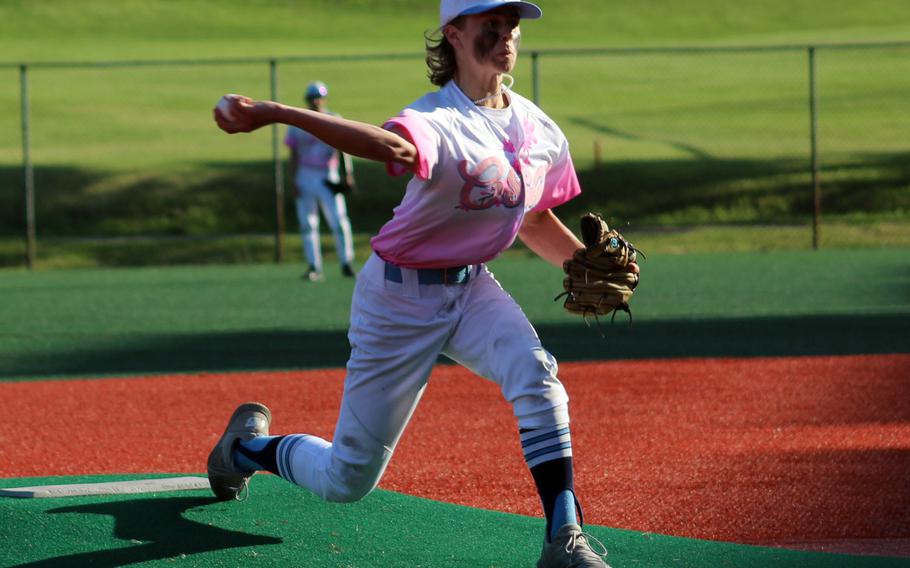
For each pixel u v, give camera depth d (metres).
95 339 39.06
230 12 172.88
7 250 67.81
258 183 80.56
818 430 25.06
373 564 15.70
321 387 30.78
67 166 86.12
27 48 146.88
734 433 24.92
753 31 160.00
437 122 14.22
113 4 175.00
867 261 58.06
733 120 105.62
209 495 18.69
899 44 62.66
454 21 14.65
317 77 130.00
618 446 23.94
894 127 100.12
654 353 35.31
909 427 25.19
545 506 14.64
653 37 157.25
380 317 14.91
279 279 55.66
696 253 63.62
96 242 69.69
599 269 15.13
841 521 18.56
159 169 84.50
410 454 23.44
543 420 14.59
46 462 23.25
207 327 41.31
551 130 15.46
